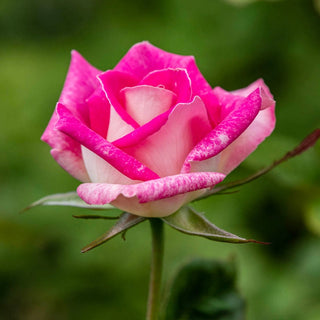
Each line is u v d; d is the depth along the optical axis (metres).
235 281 0.45
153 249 0.40
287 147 0.46
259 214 0.99
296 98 1.07
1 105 1.09
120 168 0.37
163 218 0.39
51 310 0.89
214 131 0.38
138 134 0.37
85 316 0.86
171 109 0.37
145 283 0.86
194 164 0.38
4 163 1.00
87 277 0.88
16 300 0.91
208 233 0.38
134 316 0.84
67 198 0.41
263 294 0.78
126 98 0.39
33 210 0.92
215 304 0.44
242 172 0.89
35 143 1.04
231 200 0.94
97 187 0.37
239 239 0.37
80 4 1.80
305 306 0.74
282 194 0.95
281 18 1.14
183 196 0.38
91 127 0.39
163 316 0.44
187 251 0.84
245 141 0.41
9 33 1.78
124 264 0.87
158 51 0.41
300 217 0.97
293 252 0.88
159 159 0.38
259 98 0.39
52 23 1.80
